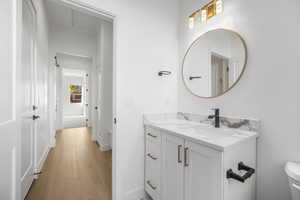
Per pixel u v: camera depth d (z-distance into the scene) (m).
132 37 1.48
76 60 4.94
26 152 1.48
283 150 0.98
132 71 1.49
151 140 1.45
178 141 1.11
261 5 1.09
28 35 1.52
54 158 2.52
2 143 0.67
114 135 1.42
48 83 3.12
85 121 6.15
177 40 1.87
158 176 1.33
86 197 1.52
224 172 0.80
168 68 1.78
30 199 1.47
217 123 1.33
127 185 1.46
